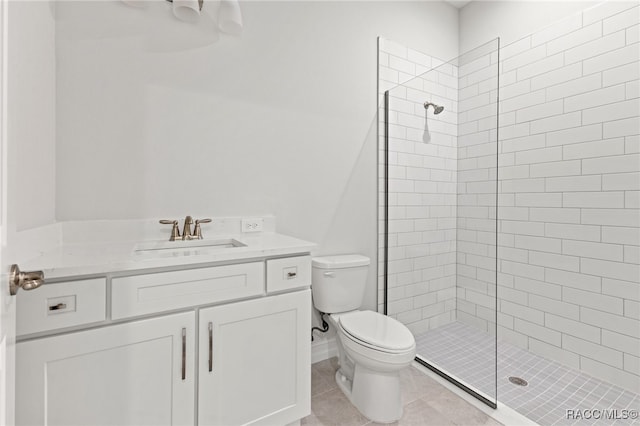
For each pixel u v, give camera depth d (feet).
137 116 4.69
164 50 4.88
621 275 5.57
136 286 3.28
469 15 8.48
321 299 5.98
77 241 4.28
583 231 6.09
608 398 5.29
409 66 7.80
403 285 7.04
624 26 5.53
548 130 6.66
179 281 3.52
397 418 4.78
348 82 6.85
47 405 2.88
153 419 3.39
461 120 5.89
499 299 7.62
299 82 6.17
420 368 6.38
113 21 4.51
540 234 6.79
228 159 5.44
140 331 3.29
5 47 1.73
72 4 4.25
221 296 3.80
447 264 6.16
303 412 4.46
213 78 5.29
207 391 3.71
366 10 7.10
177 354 3.51
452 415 4.90
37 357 2.82
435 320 6.37
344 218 6.88
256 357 4.06
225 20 5.06
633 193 5.42
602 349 5.82
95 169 4.42
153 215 4.83
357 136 7.02
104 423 3.14
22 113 2.94
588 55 6.02
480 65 5.54
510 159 7.40
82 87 4.32
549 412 4.95
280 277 4.26
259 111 5.73
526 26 7.13
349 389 5.42
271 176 5.89
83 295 3.02
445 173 6.24
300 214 6.27
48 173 3.86
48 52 3.85
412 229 6.89
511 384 5.74
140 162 4.73
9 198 1.87
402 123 7.06
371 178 7.29
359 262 6.19
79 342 2.99
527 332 7.04
